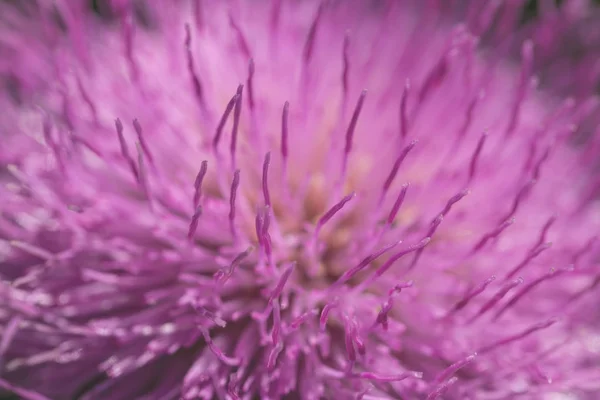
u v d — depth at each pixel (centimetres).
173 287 7
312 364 6
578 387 7
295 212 7
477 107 7
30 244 7
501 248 7
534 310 7
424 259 7
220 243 7
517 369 7
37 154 7
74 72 7
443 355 7
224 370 6
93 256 7
